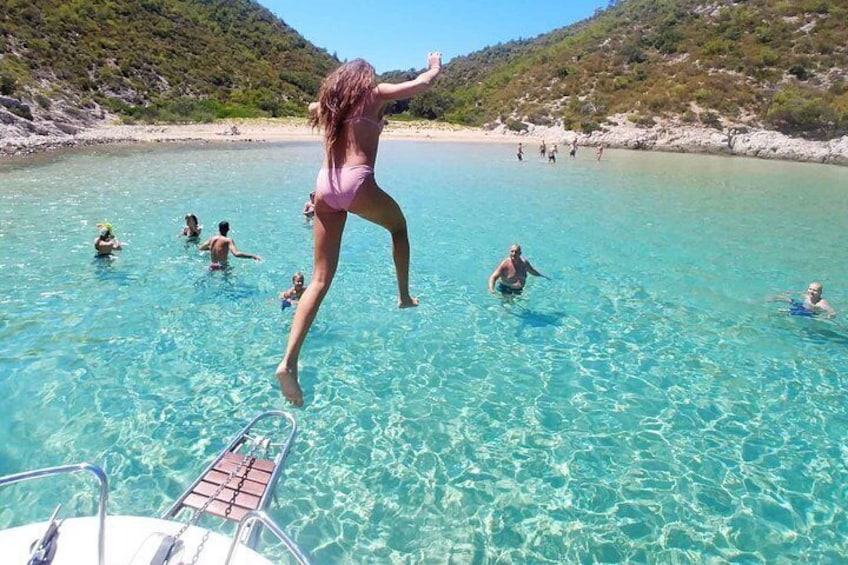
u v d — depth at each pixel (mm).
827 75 58375
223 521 4695
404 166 31859
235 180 22750
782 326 9547
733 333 9234
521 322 9461
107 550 3381
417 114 83688
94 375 7176
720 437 6371
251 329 8727
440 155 40000
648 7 101438
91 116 43062
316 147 39469
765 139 48938
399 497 5281
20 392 6699
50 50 50594
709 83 61375
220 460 5012
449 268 12305
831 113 49156
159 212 16141
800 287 11773
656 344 8766
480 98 87625
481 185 25188
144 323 8758
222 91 67750
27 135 31828
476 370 7785
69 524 3523
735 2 80438
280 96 75750
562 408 6895
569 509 5184
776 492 5461
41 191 18406
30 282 10203
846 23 64500
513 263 10492
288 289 10414
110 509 4910
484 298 10547
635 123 58781
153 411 6469
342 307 9820
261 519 3070
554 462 5852
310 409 6680
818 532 4949
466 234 15602
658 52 75812
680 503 5281
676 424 6605
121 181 21156
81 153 28875
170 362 7613
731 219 18938
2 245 12273
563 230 16469
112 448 5762
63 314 8930
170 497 5102
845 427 6621
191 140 40562
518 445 6129
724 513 5164
